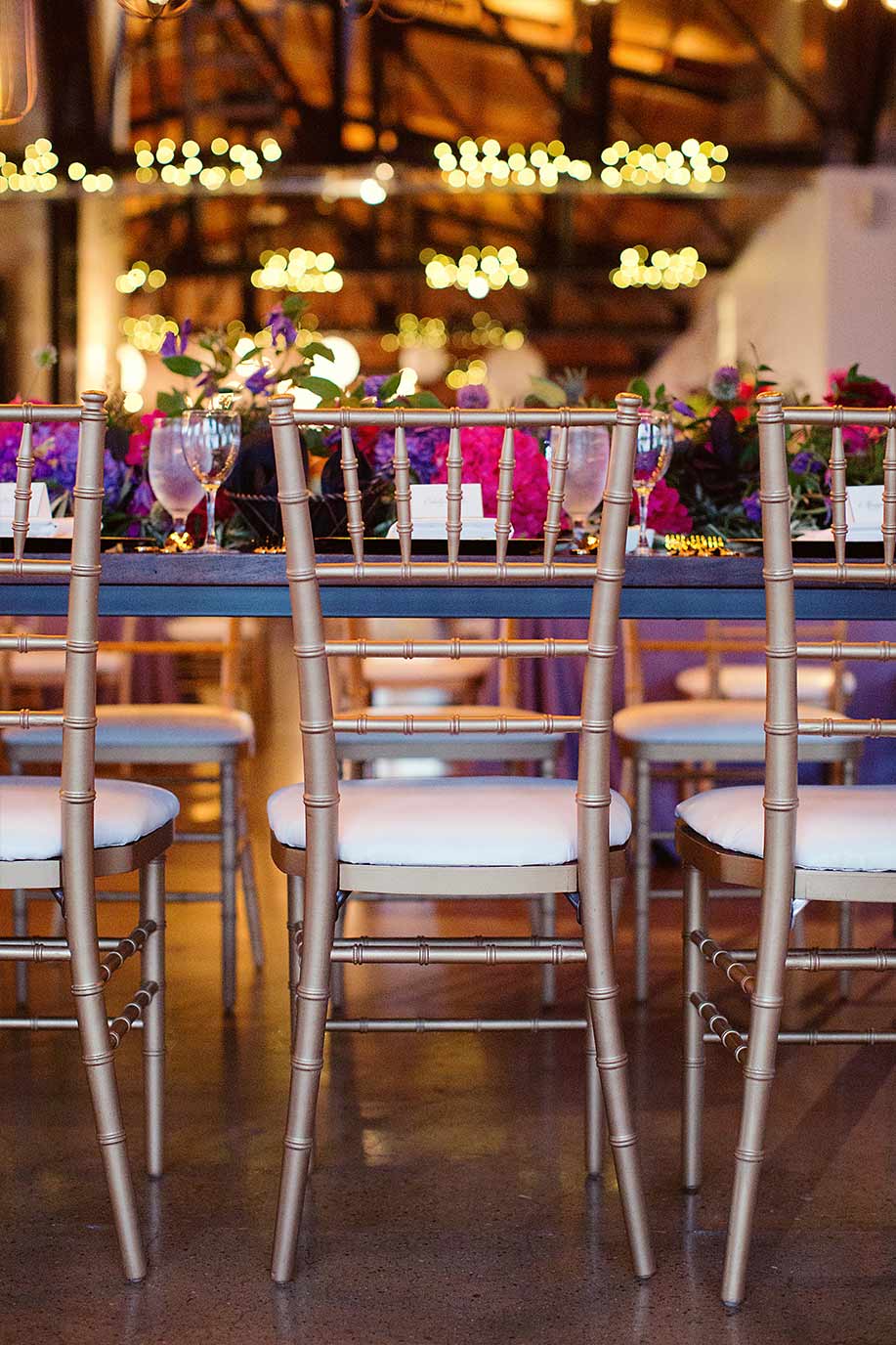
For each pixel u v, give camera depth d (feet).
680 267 40.70
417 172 35.73
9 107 9.28
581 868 4.87
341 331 48.98
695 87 33.73
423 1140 6.24
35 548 5.68
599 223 42.39
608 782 4.84
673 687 11.31
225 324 46.16
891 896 4.72
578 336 48.83
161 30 31.96
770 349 37.27
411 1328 4.65
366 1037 7.70
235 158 33.50
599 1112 5.83
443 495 6.31
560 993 8.49
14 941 4.85
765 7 30.09
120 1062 7.29
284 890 11.11
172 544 6.22
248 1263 5.10
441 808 4.98
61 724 4.76
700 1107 5.69
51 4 29.45
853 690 10.44
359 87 35.83
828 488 7.97
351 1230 5.36
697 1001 5.50
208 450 6.03
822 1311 4.77
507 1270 5.06
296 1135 4.90
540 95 35.63
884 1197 5.66
